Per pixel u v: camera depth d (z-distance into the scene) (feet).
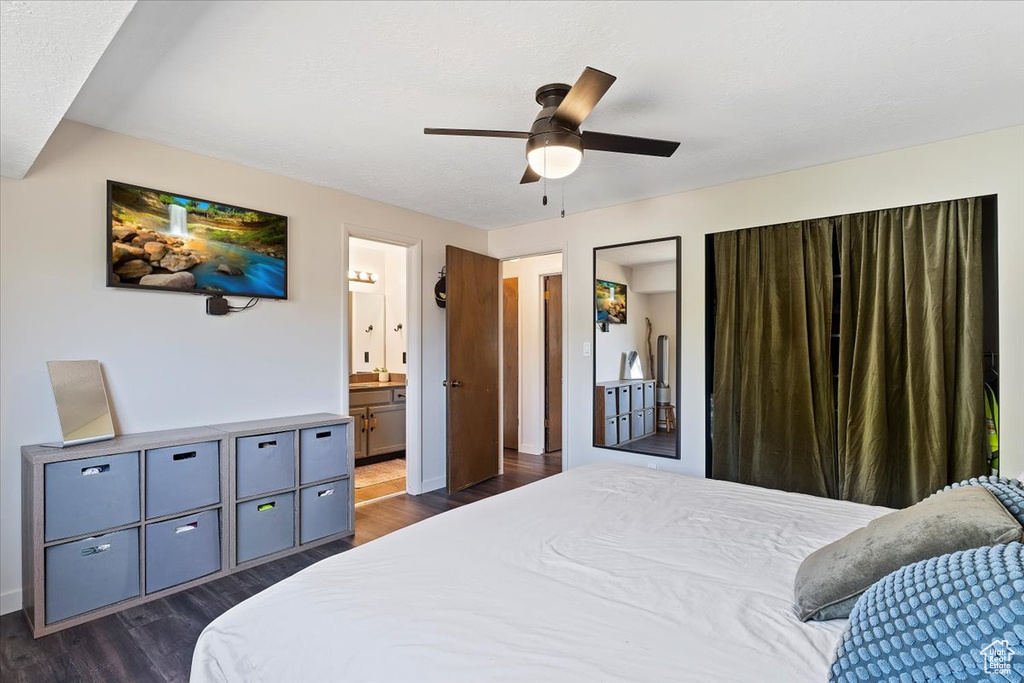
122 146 8.71
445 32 5.84
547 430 19.31
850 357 10.08
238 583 8.71
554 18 5.59
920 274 9.40
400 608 3.85
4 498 7.58
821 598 3.67
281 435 9.76
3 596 7.57
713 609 3.84
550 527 5.57
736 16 5.57
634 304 13.19
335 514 10.69
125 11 4.14
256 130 8.55
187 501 8.48
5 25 4.23
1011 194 8.60
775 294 10.97
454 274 13.98
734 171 10.77
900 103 7.71
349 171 10.57
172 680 6.16
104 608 7.61
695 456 12.05
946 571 2.83
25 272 7.78
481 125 8.38
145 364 8.98
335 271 11.92
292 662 3.61
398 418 18.03
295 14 5.49
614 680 3.00
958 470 9.00
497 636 3.47
